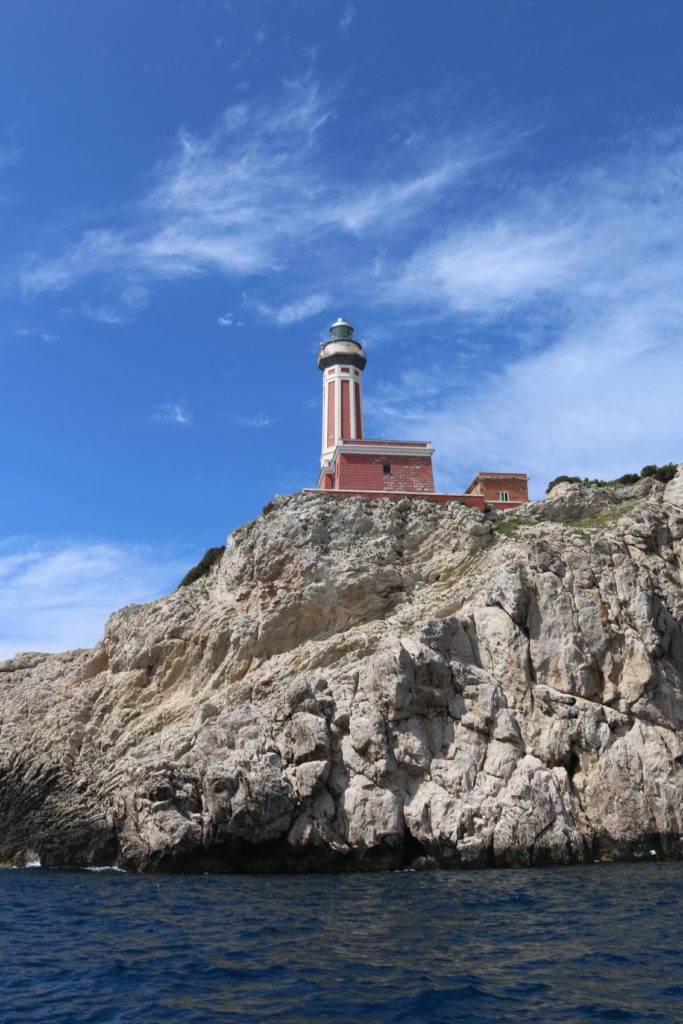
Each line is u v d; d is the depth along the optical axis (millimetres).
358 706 40969
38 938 23328
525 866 35781
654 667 42250
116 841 43062
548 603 44000
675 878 31297
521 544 48625
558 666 42375
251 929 23344
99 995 17219
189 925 24484
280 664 46688
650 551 49062
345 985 17281
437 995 16297
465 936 21594
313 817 37812
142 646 51875
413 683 40625
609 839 37875
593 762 39656
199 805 39531
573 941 20766
